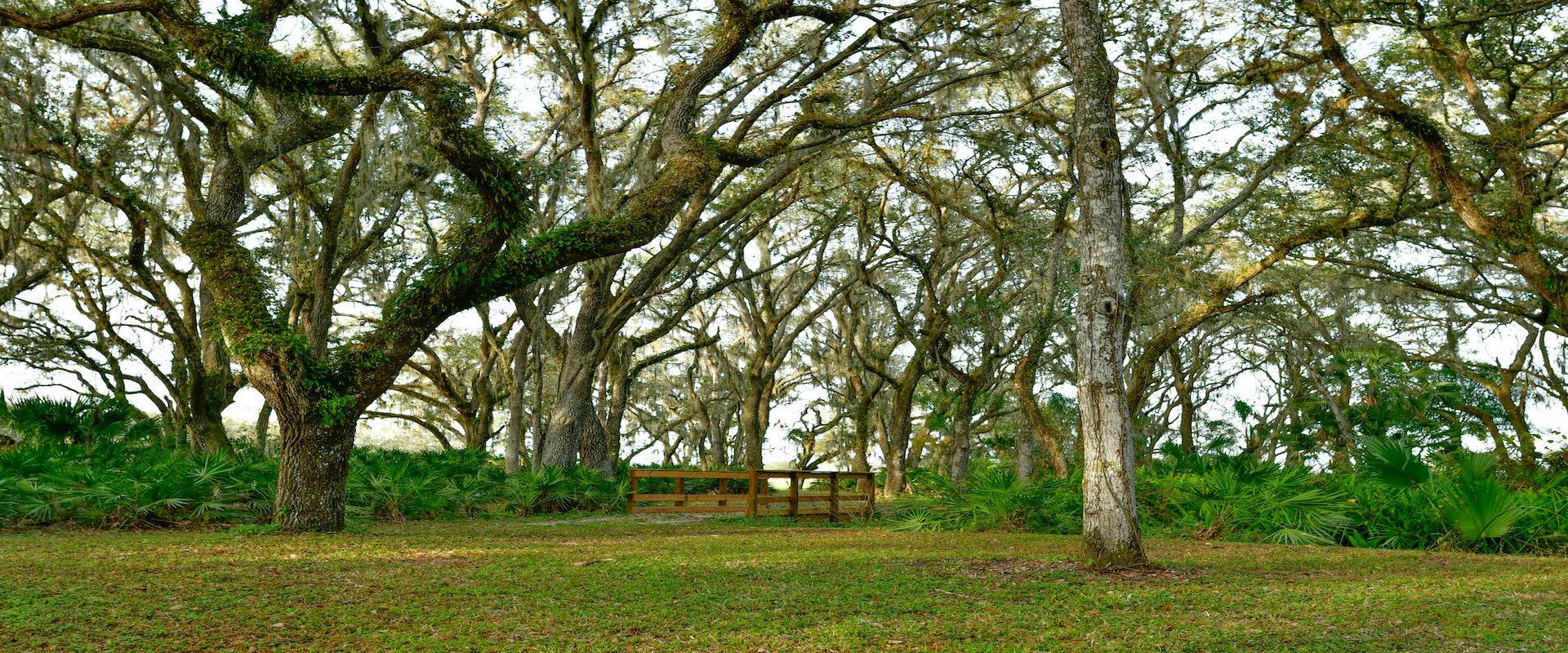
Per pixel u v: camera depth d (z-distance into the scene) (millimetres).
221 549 8758
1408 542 10070
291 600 5953
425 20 17266
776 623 5301
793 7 14422
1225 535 11148
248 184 13273
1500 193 17969
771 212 24094
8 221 19359
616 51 18109
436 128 10461
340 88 10773
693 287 24641
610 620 5367
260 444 25062
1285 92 16938
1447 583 6773
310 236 17875
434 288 10922
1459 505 9633
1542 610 5684
